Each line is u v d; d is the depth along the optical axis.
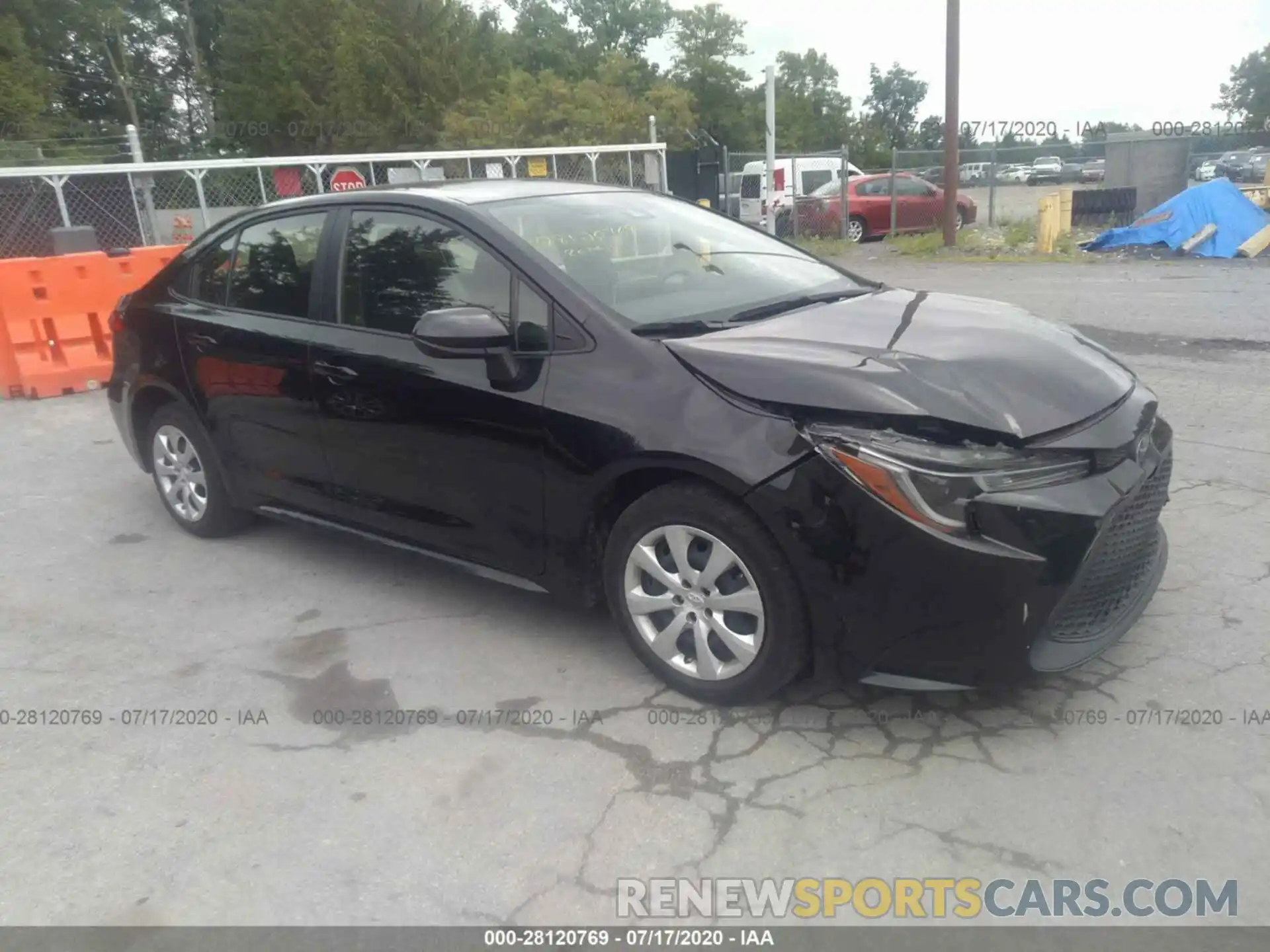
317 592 4.45
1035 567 2.81
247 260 4.61
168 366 4.84
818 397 2.96
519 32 60.38
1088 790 2.88
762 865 2.67
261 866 2.75
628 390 3.26
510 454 3.54
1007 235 18.47
